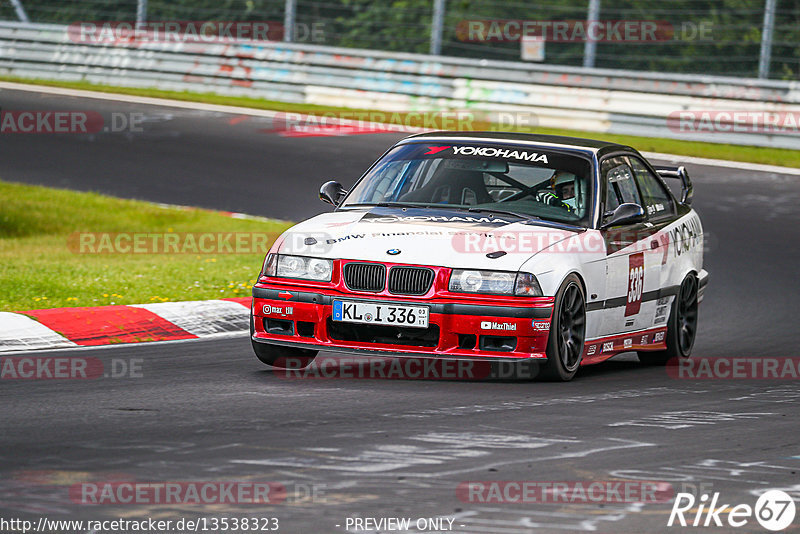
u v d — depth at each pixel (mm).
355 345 26406
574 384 27297
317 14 122688
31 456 18766
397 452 19500
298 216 56562
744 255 49656
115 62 92875
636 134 76500
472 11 115625
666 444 20844
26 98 85812
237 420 21891
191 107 84312
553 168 29797
